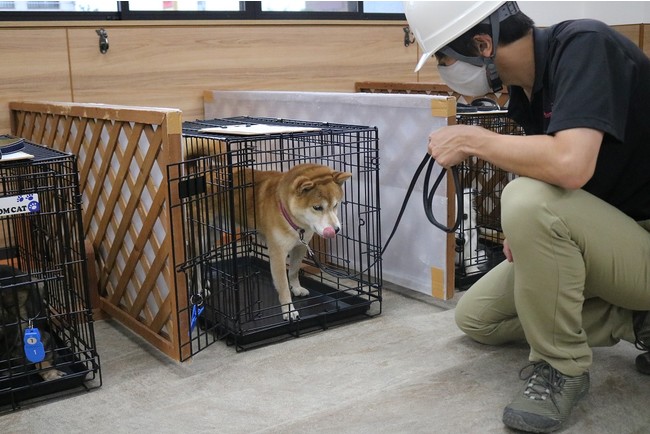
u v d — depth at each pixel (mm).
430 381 1779
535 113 1664
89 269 2381
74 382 1797
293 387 1775
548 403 1513
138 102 3145
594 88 1372
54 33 2873
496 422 1562
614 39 1433
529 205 1433
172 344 1981
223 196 2172
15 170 2045
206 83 3340
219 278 2404
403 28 3982
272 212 2186
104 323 2355
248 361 1955
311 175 2154
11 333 1810
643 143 1489
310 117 2803
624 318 1669
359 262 2625
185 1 3367
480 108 2703
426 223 2439
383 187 2584
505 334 1922
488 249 2881
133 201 2098
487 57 1536
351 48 3793
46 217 2039
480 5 1495
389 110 2471
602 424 1536
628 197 1573
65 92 2947
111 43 3018
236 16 3438
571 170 1376
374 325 2213
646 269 1507
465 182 2857
